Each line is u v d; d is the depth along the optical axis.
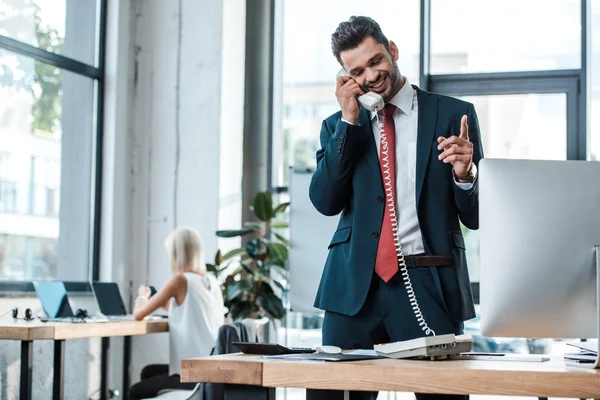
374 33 2.24
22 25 5.12
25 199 5.10
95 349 5.51
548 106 5.49
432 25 5.70
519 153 5.53
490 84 5.59
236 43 5.89
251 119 5.80
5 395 4.73
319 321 5.56
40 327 3.78
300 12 5.86
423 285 2.15
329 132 2.43
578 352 2.08
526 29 5.56
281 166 5.85
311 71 5.83
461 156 2.10
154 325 4.59
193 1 5.92
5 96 4.96
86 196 5.70
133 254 5.92
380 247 2.19
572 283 1.79
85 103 5.70
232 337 3.39
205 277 4.64
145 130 5.96
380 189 2.24
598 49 5.41
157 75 5.96
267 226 5.40
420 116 2.29
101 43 5.84
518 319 1.81
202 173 5.83
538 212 1.79
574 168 1.81
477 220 2.25
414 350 1.82
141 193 5.94
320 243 5.13
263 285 5.29
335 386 1.65
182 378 1.76
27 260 5.10
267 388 1.72
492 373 1.56
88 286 5.54
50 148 5.34
